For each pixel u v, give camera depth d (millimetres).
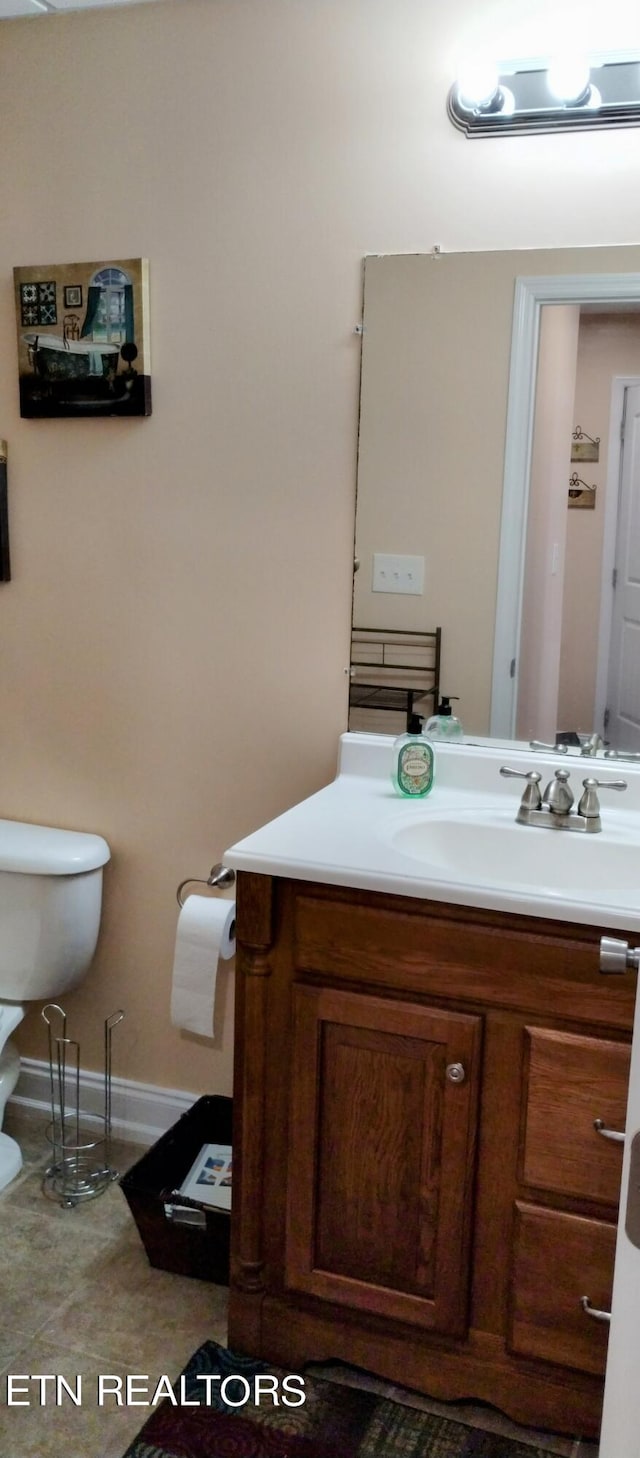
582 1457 1584
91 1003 2398
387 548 2016
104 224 2113
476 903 1476
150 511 2172
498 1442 1609
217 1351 1764
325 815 1823
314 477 2045
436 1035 1548
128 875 2326
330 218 1954
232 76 1972
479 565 1969
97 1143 2252
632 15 1743
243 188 2000
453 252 1886
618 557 1894
